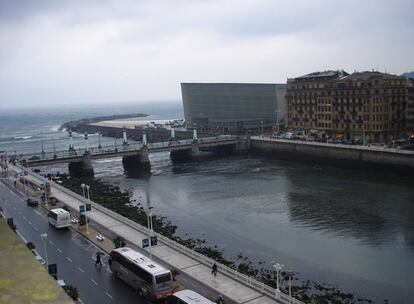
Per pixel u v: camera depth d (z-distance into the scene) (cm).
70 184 14875
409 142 16912
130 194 13825
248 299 5178
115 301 5316
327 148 17225
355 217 10131
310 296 6238
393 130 18812
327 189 12912
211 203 12188
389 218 9925
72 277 6066
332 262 7688
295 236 9125
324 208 10988
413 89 18438
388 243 8494
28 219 9150
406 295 6381
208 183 14912
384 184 13150
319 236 9056
